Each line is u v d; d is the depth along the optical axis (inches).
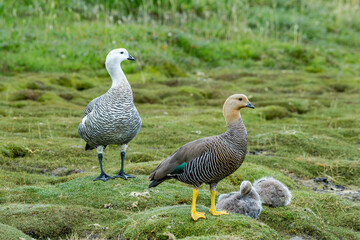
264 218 283.0
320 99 735.1
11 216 261.3
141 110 637.9
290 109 664.4
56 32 953.5
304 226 275.6
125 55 323.3
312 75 924.0
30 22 983.0
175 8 1189.7
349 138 526.0
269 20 1279.5
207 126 552.7
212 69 965.8
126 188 307.7
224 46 1050.7
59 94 695.7
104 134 321.1
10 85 708.0
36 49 888.3
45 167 385.1
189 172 246.4
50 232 252.1
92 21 1033.5
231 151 244.7
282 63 1017.5
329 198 319.6
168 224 241.9
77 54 893.8
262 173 373.1
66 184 319.9
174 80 826.8
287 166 414.3
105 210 273.6
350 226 291.9
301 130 546.6
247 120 597.9
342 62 1089.4
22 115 570.6
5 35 901.8
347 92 805.9
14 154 406.3
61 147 429.7
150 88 775.7
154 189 310.0
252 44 1080.8
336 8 1473.9
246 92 765.9
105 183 317.7
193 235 231.0
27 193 304.3
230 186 343.9
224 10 1249.4
